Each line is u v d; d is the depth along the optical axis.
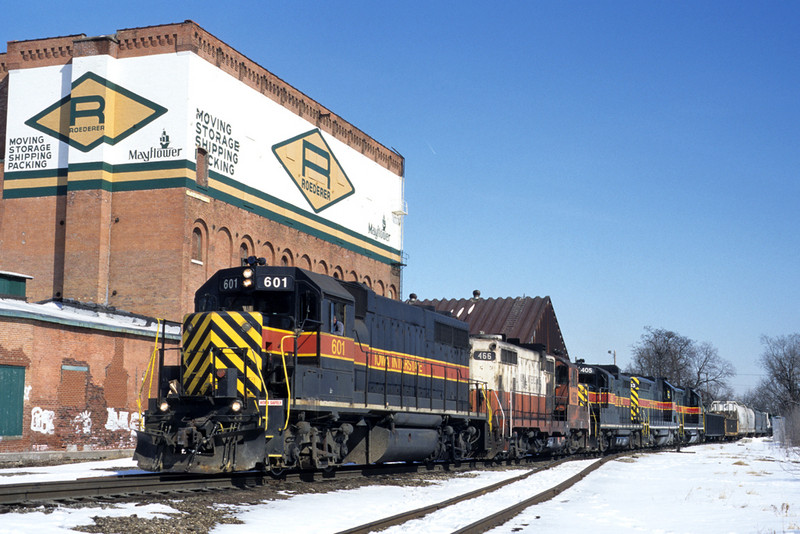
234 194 39.22
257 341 16.33
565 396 35.56
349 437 20.34
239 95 39.88
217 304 17.80
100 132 36.22
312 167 46.44
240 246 39.69
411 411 21.95
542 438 32.94
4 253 37.59
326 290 17.91
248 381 16.11
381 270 55.06
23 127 38.19
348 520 13.07
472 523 12.23
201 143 36.84
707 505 16.92
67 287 35.72
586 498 17.77
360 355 19.95
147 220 35.84
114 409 28.20
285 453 16.33
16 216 37.72
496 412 28.25
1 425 23.78
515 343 32.28
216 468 15.47
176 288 35.09
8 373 24.12
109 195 36.38
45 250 37.09
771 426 101.69
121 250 36.09
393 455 20.72
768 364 104.94
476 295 64.44
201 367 16.44
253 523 12.27
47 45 38.19
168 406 16.33
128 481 14.67
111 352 28.23
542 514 14.51
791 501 17.91
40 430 25.11
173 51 36.38
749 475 26.53
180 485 15.25
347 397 18.80
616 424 42.25
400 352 22.47
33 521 10.73
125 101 36.72
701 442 63.84
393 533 11.77
